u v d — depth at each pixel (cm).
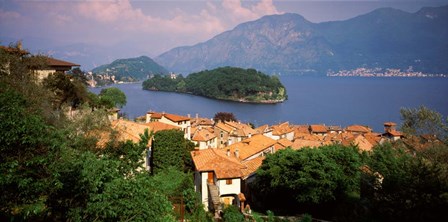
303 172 4000
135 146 3522
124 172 2492
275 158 4462
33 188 1496
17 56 4378
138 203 1633
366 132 11656
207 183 4531
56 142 1630
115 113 8169
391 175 3228
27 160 1521
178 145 5438
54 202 1630
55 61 6431
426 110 4059
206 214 3641
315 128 12506
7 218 1520
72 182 1585
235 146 6481
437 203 2731
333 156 4291
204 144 9025
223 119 13900
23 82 3491
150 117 10206
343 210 3978
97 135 3484
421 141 3969
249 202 4788
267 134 10556
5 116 1497
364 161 4419
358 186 4231
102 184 1634
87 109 3812
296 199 4041
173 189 3578
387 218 3278
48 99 3778
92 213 1533
